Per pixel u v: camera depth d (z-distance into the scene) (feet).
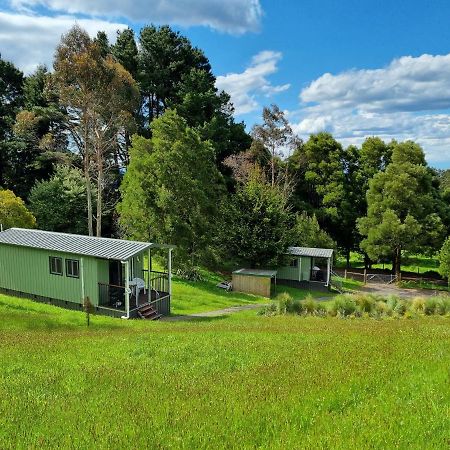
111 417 20.99
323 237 159.02
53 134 162.71
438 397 21.71
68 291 84.74
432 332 45.83
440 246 159.74
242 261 135.95
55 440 18.11
